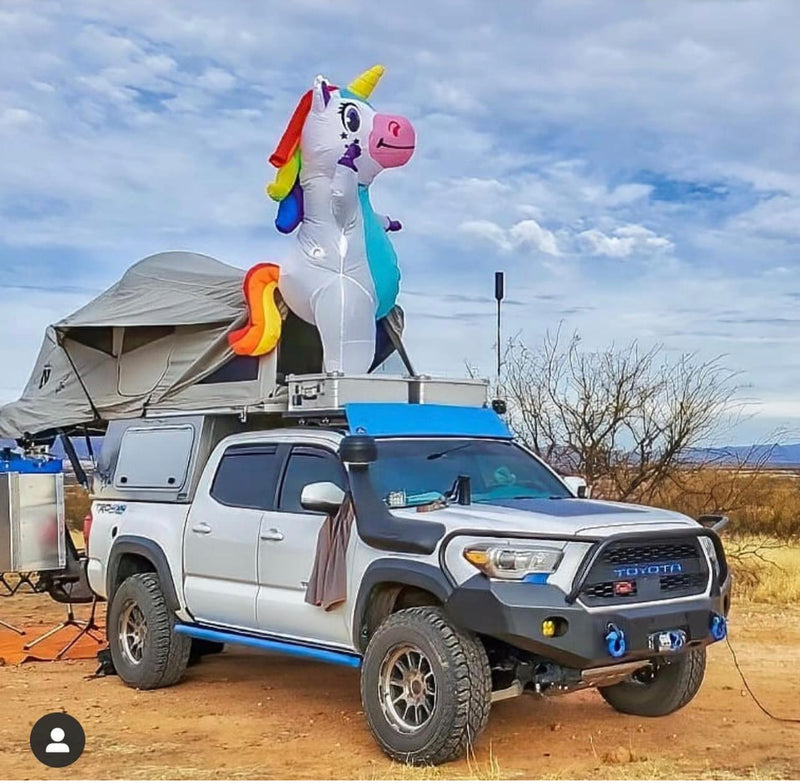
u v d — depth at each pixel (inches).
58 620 495.8
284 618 284.5
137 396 373.4
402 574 247.0
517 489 289.7
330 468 285.4
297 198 365.4
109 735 277.4
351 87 385.4
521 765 243.3
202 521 315.3
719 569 258.4
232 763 249.0
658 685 283.6
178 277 398.6
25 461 416.8
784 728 280.1
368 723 251.8
